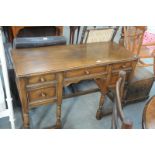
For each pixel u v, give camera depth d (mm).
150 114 1057
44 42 1773
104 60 1591
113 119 1018
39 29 2631
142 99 2312
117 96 885
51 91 1474
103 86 1774
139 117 2072
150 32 3082
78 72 1500
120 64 1674
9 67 1783
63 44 1902
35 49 1691
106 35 2037
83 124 1923
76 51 1729
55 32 2705
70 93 2318
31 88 1372
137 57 1726
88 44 1927
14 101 2002
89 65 1492
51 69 1369
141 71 2252
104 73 1634
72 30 2473
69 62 1503
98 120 1985
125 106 2230
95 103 2242
